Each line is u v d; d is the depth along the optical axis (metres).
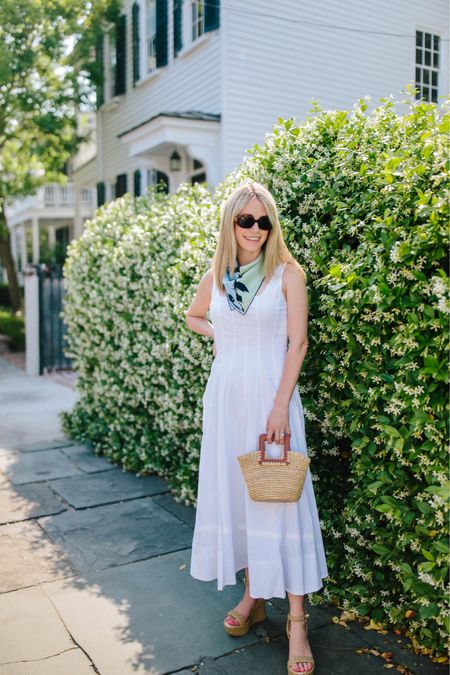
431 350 2.23
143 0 12.48
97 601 2.98
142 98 12.77
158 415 4.62
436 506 2.25
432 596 2.27
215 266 2.51
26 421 6.73
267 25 9.89
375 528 2.61
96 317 5.33
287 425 2.37
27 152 14.85
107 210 5.77
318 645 2.61
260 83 9.91
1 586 3.12
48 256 24.20
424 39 11.76
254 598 2.65
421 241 2.15
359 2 10.75
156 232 4.47
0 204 15.31
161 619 2.82
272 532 2.42
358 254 2.52
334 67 10.60
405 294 2.31
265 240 2.44
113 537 3.70
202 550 2.57
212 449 2.55
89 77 13.77
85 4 12.74
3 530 3.82
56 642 2.64
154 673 2.43
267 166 3.29
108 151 14.87
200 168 11.59
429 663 2.46
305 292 2.45
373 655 2.53
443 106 2.64
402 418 2.34
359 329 2.50
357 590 2.75
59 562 3.39
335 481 3.07
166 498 4.34
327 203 2.84
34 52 12.53
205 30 9.86
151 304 4.41
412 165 2.41
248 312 2.42
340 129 3.08
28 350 10.15
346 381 2.74
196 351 3.70
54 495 4.42
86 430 5.80
